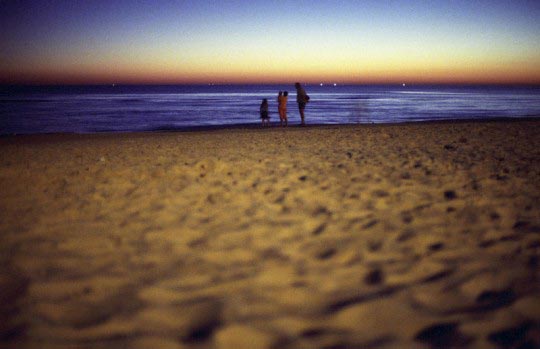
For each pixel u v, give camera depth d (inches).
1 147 405.4
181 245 115.8
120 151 338.0
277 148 333.1
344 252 108.3
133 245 116.3
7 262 104.8
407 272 95.2
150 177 213.2
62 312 79.4
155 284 91.1
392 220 134.6
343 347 66.0
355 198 162.4
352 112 1419.8
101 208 155.7
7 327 73.9
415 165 232.5
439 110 1537.9
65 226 134.2
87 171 233.3
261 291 86.9
